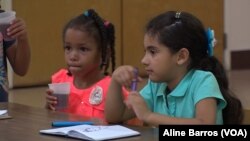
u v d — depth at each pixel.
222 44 9.26
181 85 2.29
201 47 2.33
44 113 2.50
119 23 8.08
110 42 3.08
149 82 2.46
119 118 2.35
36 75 7.25
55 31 7.37
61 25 7.41
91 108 2.87
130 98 2.20
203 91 2.19
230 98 2.34
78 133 1.92
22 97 6.29
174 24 2.23
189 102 2.25
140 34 8.34
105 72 3.06
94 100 2.88
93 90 2.91
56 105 2.71
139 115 2.14
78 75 2.97
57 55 7.45
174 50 2.21
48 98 2.72
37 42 7.20
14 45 3.21
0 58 3.10
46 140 1.90
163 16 2.27
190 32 2.26
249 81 7.58
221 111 2.28
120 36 8.11
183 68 2.29
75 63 2.93
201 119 2.09
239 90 6.50
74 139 1.91
